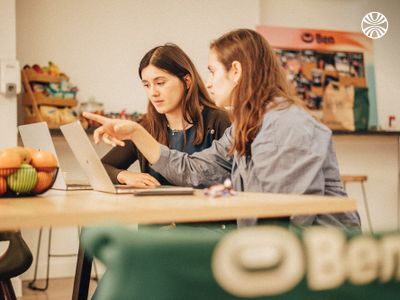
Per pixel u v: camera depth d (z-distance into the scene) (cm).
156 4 468
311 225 146
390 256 60
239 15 490
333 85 517
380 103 542
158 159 181
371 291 60
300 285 58
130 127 170
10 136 382
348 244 59
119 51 458
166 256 56
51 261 438
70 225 98
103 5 454
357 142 525
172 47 245
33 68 418
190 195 146
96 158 155
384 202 535
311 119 156
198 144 242
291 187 148
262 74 169
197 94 245
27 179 149
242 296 57
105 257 56
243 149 167
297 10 524
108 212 100
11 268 175
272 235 58
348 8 539
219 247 57
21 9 431
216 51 178
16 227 96
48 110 414
